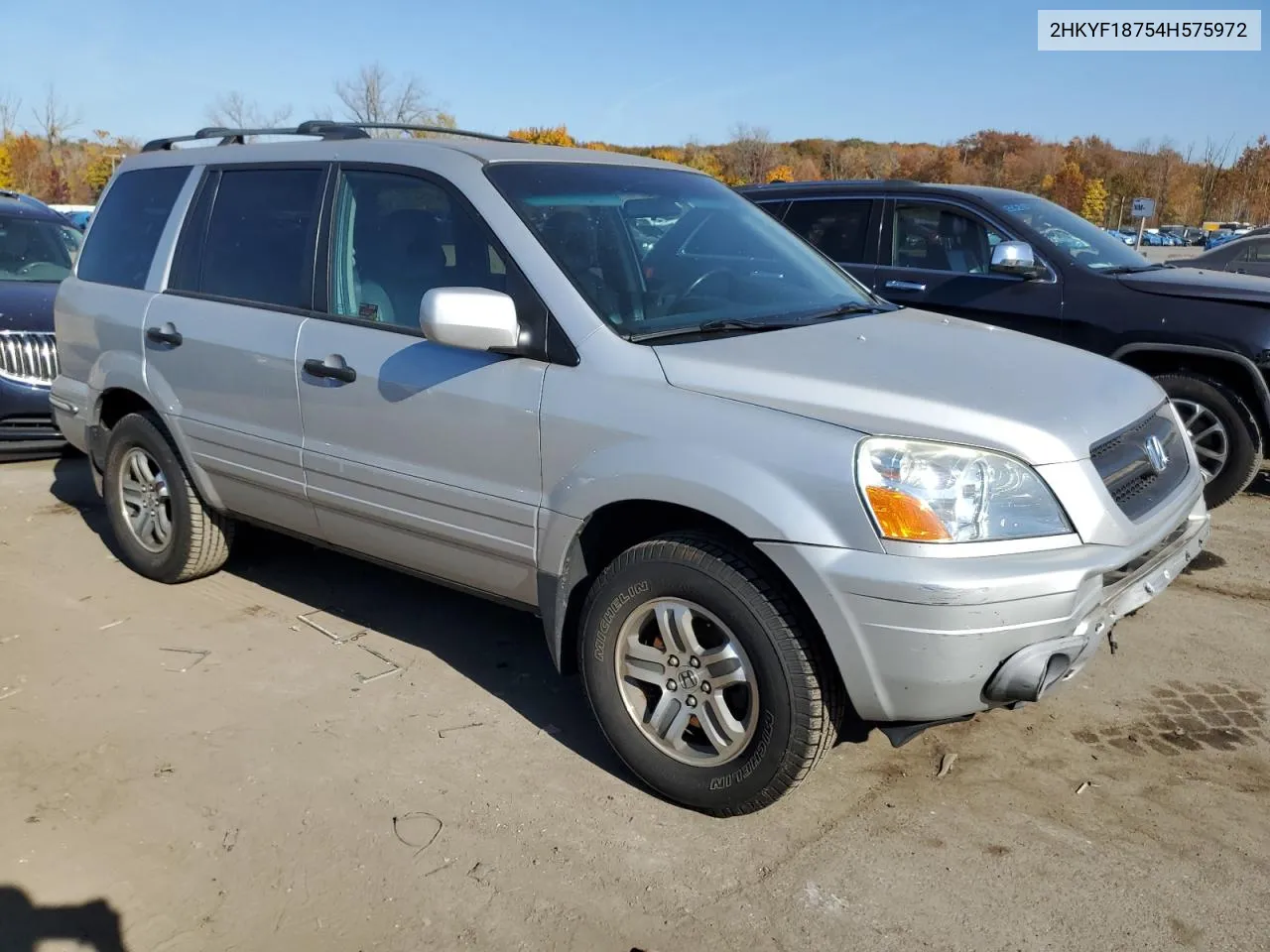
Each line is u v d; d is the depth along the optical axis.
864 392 2.79
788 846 2.91
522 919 2.63
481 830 2.99
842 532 2.62
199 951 2.52
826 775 3.26
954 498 2.59
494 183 3.46
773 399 2.83
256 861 2.85
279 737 3.49
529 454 3.17
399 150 3.74
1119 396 3.14
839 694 2.83
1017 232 6.39
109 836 2.95
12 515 5.94
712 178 4.46
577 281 3.21
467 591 3.65
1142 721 3.59
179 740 3.46
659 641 3.06
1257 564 5.10
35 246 7.95
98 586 4.82
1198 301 5.77
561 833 2.98
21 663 4.01
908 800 3.13
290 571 5.01
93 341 4.80
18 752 3.38
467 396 3.29
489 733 3.53
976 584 2.52
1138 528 2.84
